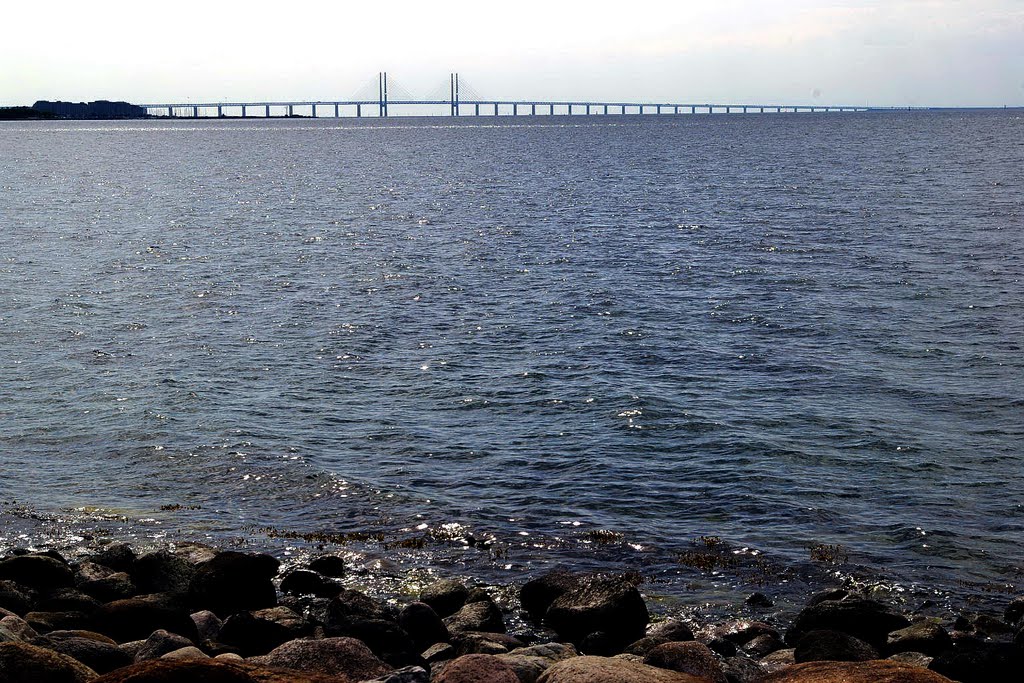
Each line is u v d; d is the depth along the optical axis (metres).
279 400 27.83
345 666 11.37
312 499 21.09
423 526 19.61
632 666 10.04
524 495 21.19
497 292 43.09
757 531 19.20
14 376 29.97
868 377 29.50
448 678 10.55
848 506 20.31
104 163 149.00
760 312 38.41
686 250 54.50
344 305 40.56
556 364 31.33
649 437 24.59
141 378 29.81
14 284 45.06
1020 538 18.77
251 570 15.62
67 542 18.56
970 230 58.88
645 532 19.23
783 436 24.44
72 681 9.90
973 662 12.34
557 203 81.62
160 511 20.39
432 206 80.88
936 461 22.73
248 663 9.21
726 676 12.51
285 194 94.75
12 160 155.88
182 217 74.31
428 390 28.78
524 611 15.81
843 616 14.62
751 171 113.31
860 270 46.94
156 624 13.63
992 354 31.86
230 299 41.91
